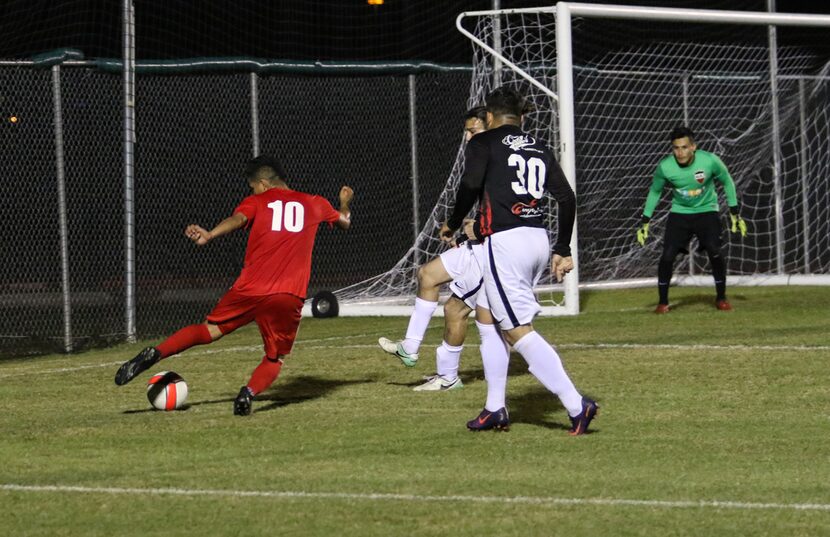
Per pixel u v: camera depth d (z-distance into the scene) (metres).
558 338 35.59
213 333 23.30
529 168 20.55
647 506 16.09
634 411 23.55
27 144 47.69
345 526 15.27
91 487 17.58
